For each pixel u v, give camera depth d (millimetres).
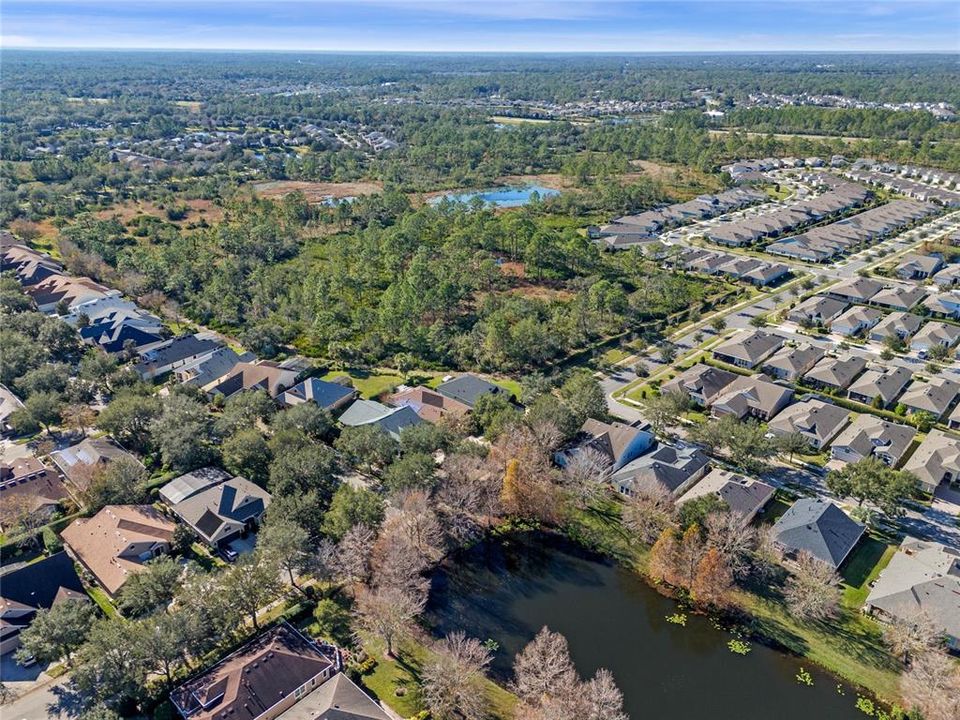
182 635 73250
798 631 82250
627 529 99812
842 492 100312
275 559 82938
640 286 193750
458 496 97938
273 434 116750
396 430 117812
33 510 97250
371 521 91500
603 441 114188
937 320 168125
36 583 84188
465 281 181625
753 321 169000
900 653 77812
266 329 155375
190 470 108438
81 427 122688
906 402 127188
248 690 70625
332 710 68062
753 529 92688
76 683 70688
